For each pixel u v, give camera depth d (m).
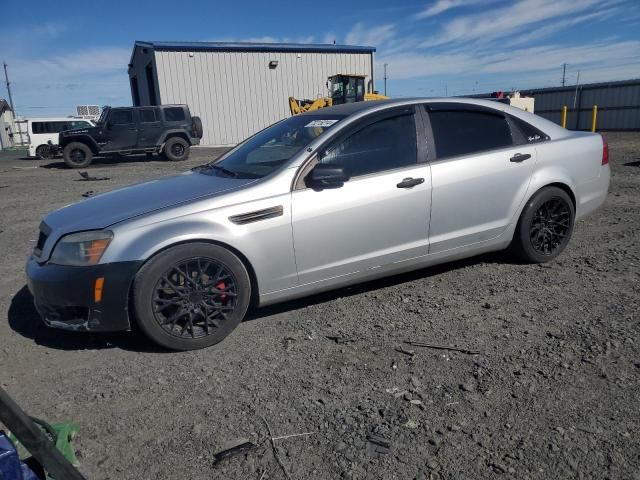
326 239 3.88
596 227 6.44
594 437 2.50
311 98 31.48
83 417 2.85
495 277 4.73
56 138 25.17
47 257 3.54
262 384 3.10
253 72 29.84
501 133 4.66
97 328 3.40
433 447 2.48
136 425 2.75
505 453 2.42
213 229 3.51
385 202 4.04
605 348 3.33
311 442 2.56
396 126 4.23
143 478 2.36
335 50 31.52
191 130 20.42
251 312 4.19
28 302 4.64
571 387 2.92
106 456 2.52
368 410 2.79
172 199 3.73
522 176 4.65
